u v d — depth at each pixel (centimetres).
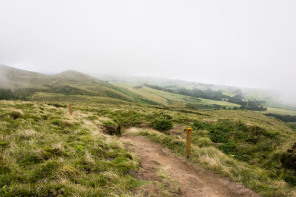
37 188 313
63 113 1222
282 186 536
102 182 402
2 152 420
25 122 746
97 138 758
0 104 1187
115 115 2166
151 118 2050
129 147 876
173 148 961
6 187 297
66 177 379
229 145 952
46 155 448
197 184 543
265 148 861
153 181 493
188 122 1631
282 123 8600
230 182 572
